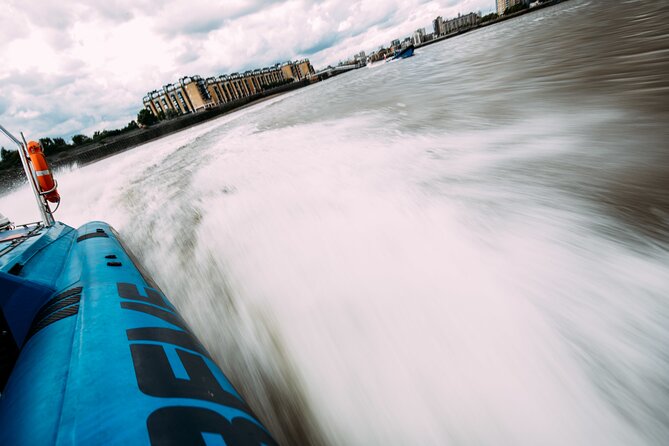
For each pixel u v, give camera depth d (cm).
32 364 128
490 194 320
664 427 133
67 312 160
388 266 256
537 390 154
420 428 155
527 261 227
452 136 514
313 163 531
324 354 202
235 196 482
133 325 144
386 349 192
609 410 141
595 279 201
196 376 122
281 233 345
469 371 168
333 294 244
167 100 9331
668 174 294
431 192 347
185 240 404
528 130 474
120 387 104
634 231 236
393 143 537
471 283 219
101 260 233
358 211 345
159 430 89
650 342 161
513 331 182
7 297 178
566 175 327
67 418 92
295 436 175
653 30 1013
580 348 165
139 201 610
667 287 187
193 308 285
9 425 101
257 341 229
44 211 330
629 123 419
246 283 288
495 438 144
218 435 94
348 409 173
